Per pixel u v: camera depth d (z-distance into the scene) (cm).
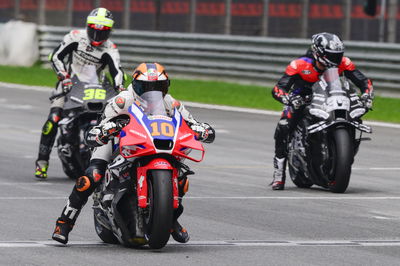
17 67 11138
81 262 2423
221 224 3120
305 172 4041
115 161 2592
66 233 2680
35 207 3419
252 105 7875
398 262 2503
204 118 6931
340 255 2588
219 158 5084
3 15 12369
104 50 4106
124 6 10656
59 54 4081
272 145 5659
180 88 8944
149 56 10044
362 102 4025
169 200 2466
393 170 4722
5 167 4600
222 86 9181
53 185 4041
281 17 10869
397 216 3359
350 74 4072
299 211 3434
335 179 3881
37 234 2866
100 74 4212
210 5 11538
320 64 3931
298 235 2931
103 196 2645
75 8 12062
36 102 7919
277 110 7612
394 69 8044
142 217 2553
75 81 4084
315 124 3866
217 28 10700
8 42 11419
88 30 4044
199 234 2920
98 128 2592
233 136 6012
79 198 2655
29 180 4191
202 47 9644
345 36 9269
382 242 2823
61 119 4153
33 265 2377
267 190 4009
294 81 4003
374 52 8169
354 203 3656
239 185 4141
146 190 2502
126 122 2631
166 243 2564
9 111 7206
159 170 2491
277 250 2653
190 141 2538
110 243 2744
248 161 4991
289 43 8831
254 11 11125
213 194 3844
